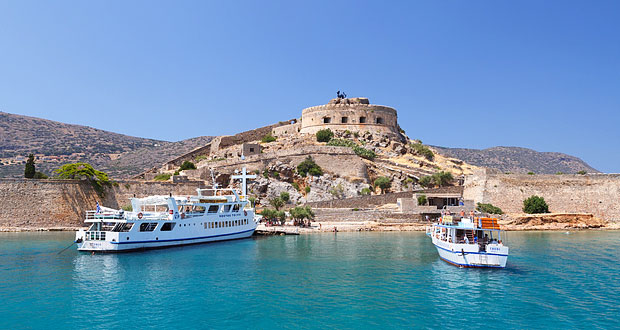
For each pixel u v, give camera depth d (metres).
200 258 47.91
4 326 26.39
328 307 29.94
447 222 47.00
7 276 38.81
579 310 29.28
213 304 30.56
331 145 110.62
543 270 41.59
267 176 97.38
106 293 33.34
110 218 53.31
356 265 43.84
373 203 86.56
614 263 45.19
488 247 41.91
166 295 32.78
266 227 75.50
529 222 84.44
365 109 128.25
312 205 85.81
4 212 70.62
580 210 90.19
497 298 32.03
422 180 97.50
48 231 71.44
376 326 26.33
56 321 27.22
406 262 45.50
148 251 52.75
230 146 127.44
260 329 25.89
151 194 82.06
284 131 136.25
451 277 38.59
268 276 38.97
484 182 93.69
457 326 26.38
